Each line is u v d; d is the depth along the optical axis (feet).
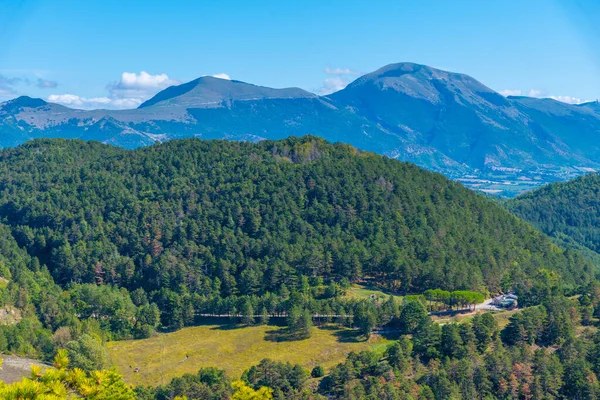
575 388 430.61
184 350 567.59
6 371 452.76
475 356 481.46
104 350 519.19
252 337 593.42
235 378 476.54
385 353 505.25
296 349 552.82
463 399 421.59
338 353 540.93
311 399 412.57
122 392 161.58
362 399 404.98
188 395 427.33
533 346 525.75
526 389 431.43
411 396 407.23
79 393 145.79
